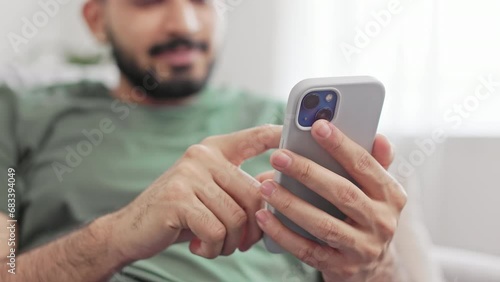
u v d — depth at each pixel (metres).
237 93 1.06
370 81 0.53
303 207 0.54
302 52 1.52
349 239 0.55
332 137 0.53
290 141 0.54
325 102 0.53
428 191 1.31
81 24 1.61
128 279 0.78
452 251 1.08
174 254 0.82
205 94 1.04
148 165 0.92
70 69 1.35
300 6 1.51
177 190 0.60
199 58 1.02
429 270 0.89
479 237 1.32
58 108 0.99
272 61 1.56
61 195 0.89
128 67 1.02
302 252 0.58
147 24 0.99
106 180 0.90
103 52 1.45
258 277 0.83
